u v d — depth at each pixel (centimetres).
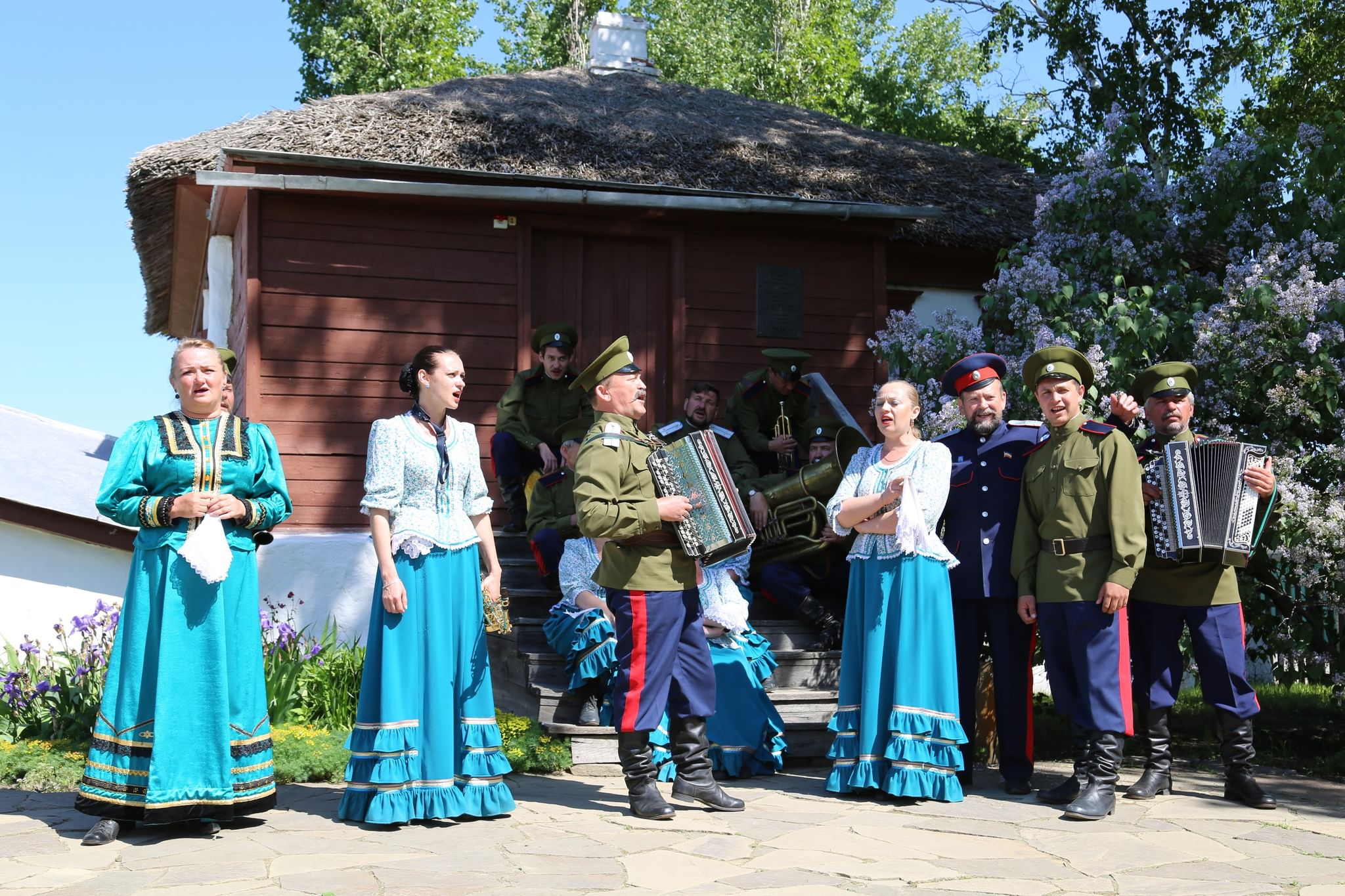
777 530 768
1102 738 528
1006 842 465
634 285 1008
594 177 960
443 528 502
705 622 639
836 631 753
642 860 428
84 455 977
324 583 856
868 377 1042
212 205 995
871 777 545
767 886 396
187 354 484
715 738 618
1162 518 542
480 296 948
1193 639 566
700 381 1001
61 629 744
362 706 494
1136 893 395
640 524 494
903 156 1192
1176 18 1566
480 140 963
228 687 472
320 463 897
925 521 552
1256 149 853
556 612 674
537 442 844
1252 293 738
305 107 983
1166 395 577
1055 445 565
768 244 1029
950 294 1122
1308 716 958
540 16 3100
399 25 2356
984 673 700
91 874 404
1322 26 1537
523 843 452
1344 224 791
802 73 2588
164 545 467
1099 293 795
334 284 913
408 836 463
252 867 413
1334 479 721
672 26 2888
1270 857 447
